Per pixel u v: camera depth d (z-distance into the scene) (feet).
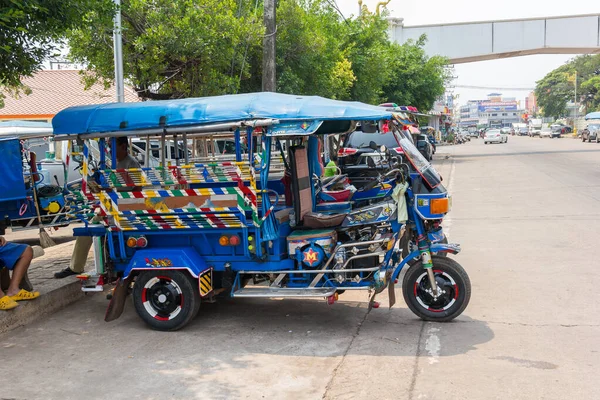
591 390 13.30
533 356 15.43
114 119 18.35
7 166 26.99
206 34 37.99
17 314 19.61
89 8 20.17
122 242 19.26
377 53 74.43
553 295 20.81
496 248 28.76
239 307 21.42
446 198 18.01
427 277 18.42
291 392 13.97
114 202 18.80
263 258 18.34
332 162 28.94
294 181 19.03
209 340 17.90
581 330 17.28
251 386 14.39
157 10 37.99
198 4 38.78
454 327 18.02
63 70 86.99
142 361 16.33
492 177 64.44
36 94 78.48
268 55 40.09
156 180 18.39
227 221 18.10
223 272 19.03
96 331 19.19
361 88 74.43
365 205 21.45
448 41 116.26
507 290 21.71
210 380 14.84
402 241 23.21
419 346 16.53
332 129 21.24
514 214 38.50
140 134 18.30
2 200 26.96
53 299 21.38
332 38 61.57
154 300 18.92
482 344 16.46
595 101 246.27
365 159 39.14
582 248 27.76
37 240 38.42
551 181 57.00
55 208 29.91
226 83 40.52
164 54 38.68
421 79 94.73
